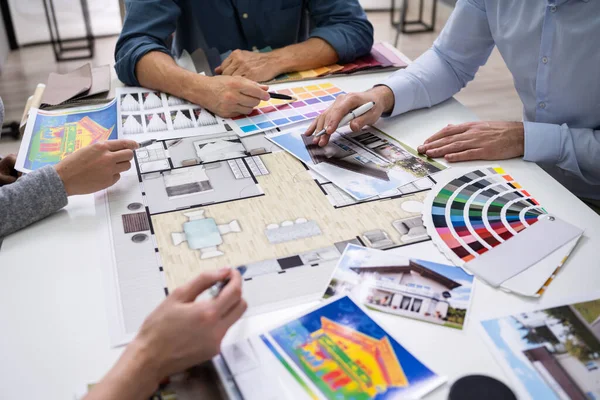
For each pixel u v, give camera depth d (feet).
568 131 3.62
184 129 3.87
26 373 2.12
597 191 4.27
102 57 10.98
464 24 4.30
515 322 2.34
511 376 2.11
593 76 3.75
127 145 3.26
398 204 3.09
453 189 3.22
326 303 2.42
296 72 4.75
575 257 2.71
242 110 4.01
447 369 2.14
